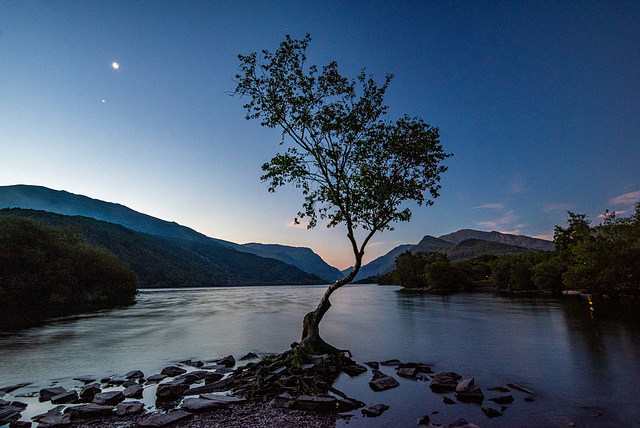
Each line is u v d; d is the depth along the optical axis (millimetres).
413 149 17422
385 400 11664
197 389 12711
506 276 98312
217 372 15344
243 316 45156
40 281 59250
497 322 33531
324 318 40281
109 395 11789
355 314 44844
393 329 30344
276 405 10984
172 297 100188
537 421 9773
